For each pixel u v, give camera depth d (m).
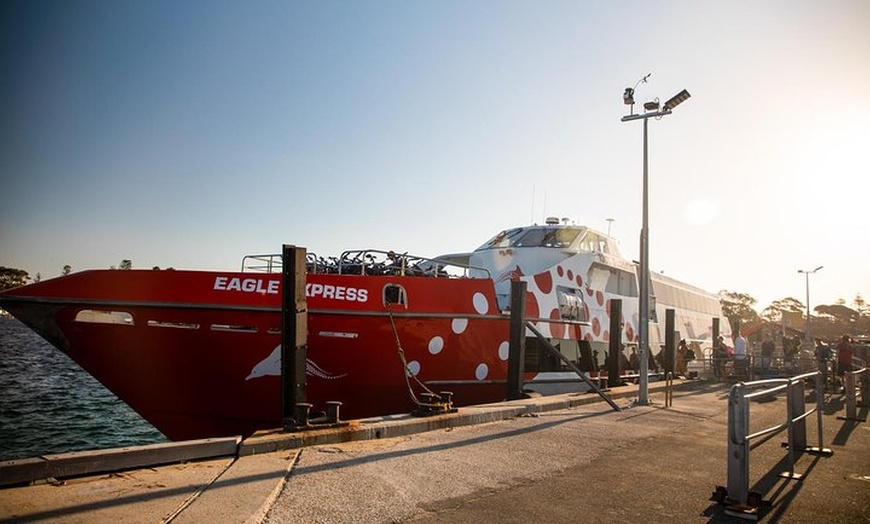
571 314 15.50
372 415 11.75
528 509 5.14
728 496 5.38
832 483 6.46
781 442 8.83
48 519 4.23
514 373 12.09
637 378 18.70
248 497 4.95
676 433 9.35
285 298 8.16
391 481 5.75
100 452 5.54
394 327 10.87
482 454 7.18
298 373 8.09
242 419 10.97
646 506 5.36
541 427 9.32
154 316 10.41
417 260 13.02
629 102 13.98
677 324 24.56
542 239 17.27
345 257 12.42
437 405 9.12
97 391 28.28
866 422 11.12
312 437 7.22
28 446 17.08
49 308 10.34
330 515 4.72
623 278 19.77
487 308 12.65
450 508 5.07
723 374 20.88
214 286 10.48
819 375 8.26
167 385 10.83
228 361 10.51
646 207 13.55
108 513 4.42
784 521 5.11
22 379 32.06
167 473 5.63
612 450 7.82
